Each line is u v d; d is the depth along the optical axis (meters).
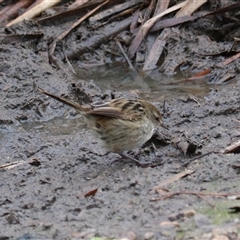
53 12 17.31
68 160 11.55
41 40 16.62
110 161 11.34
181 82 15.34
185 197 9.52
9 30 16.52
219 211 9.02
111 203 9.62
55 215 9.52
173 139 11.91
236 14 16.81
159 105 13.77
